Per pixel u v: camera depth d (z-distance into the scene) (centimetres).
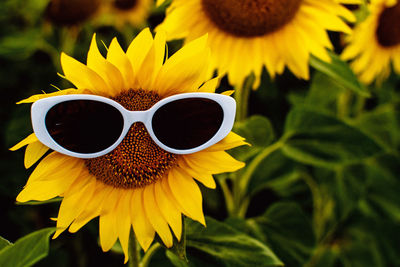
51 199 73
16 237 95
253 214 105
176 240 72
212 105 72
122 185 73
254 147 86
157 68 72
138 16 136
